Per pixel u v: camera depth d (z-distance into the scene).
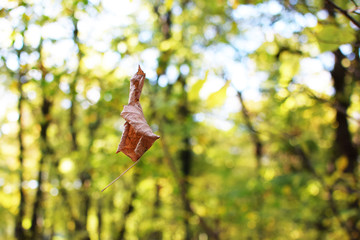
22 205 7.70
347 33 2.40
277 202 8.74
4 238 8.48
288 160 9.53
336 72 6.02
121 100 6.26
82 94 6.04
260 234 10.95
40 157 7.85
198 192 8.48
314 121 7.86
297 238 10.35
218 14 7.43
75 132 8.32
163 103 6.16
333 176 6.23
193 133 8.34
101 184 7.41
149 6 7.92
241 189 8.70
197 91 2.11
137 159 1.49
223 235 10.56
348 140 7.42
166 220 9.19
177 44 6.70
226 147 12.54
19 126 7.46
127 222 9.43
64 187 7.79
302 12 3.52
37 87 5.97
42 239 8.52
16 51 5.41
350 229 6.40
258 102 8.48
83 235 8.15
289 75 4.84
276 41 6.34
